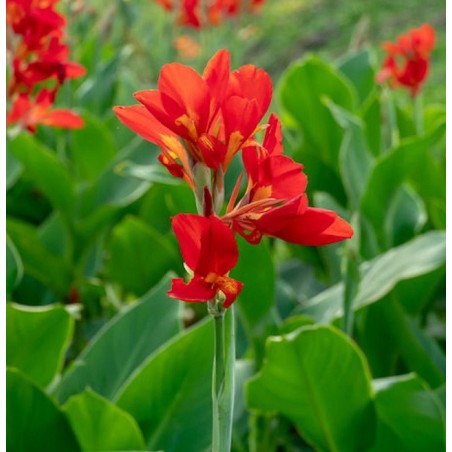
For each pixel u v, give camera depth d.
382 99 2.90
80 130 2.79
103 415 1.55
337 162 2.95
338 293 2.12
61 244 2.73
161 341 1.83
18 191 3.06
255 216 0.97
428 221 2.88
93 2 4.69
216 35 4.25
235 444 1.94
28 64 1.89
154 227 2.80
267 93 1.00
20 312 1.79
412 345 2.12
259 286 1.89
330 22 7.91
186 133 0.95
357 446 1.73
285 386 1.66
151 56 4.10
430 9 7.78
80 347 2.60
